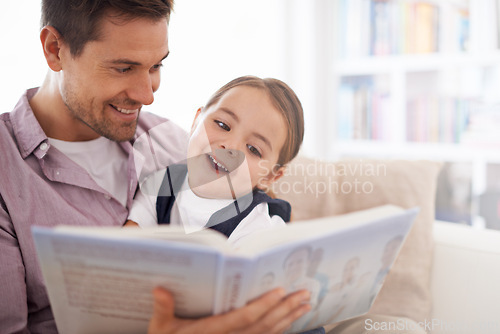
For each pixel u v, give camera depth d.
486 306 1.03
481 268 1.06
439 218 2.07
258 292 0.60
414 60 2.09
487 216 1.96
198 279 0.55
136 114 0.96
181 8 1.92
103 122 0.93
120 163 1.09
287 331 0.71
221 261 0.52
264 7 2.25
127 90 0.90
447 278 1.09
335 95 2.38
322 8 2.33
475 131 2.00
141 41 0.84
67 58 0.88
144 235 0.57
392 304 1.06
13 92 1.45
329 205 1.19
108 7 0.81
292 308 0.63
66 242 0.53
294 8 2.36
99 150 1.05
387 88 2.21
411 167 1.22
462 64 1.97
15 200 0.88
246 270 0.53
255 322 0.62
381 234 0.66
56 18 0.86
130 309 0.61
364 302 0.78
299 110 1.02
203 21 2.00
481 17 1.92
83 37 0.84
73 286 0.59
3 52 1.43
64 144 1.01
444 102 2.07
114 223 0.97
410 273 1.08
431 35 2.06
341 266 0.66
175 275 0.55
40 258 0.56
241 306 0.59
